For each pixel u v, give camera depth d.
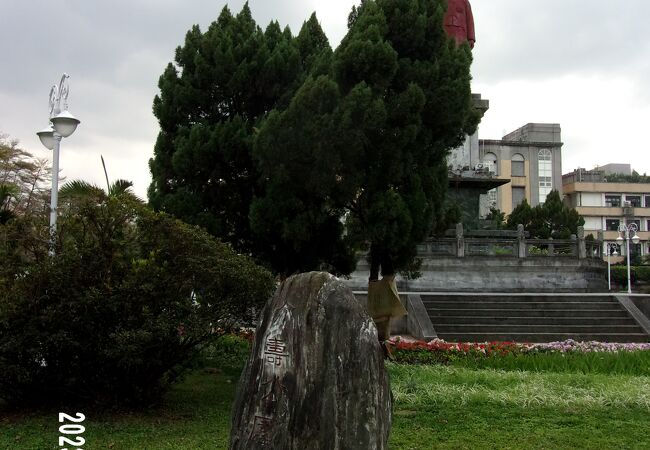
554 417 8.27
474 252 25.34
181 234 8.77
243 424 4.88
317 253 13.32
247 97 14.00
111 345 8.12
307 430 4.58
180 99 13.94
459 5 28.77
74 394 8.82
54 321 8.09
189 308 8.33
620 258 64.81
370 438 4.69
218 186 13.45
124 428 7.68
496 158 65.31
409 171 11.90
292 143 11.30
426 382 10.21
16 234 9.03
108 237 8.70
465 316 18.42
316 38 15.59
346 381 4.70
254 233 12.95
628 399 9.02
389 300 12.62
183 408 8.85
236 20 14.66
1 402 9.15
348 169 11.49
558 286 25.30
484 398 9.20
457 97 11.70
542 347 14.09
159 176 13.98
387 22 11.98
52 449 6.79
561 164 66.38
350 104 10.90
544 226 45.00
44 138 13.57
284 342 4.85
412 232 12.00
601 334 17.61
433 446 6.88
